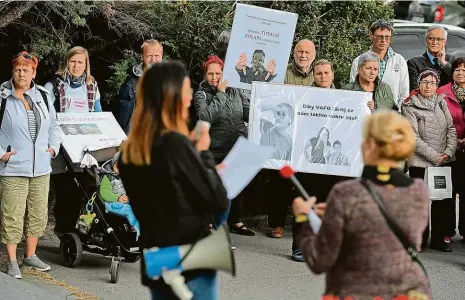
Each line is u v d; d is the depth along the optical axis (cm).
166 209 412
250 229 945
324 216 389
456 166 895
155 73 421
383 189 389
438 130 857
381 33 912
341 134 822
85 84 823
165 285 418
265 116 824
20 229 727
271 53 873
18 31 936
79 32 970
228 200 420
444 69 960
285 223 983
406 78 926
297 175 842
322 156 823
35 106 729
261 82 827
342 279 390
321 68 836
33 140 728
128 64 956
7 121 718
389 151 393
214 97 855
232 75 867
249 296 707
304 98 823
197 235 416
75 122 793
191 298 418
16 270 723
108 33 990
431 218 888
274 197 902
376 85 847
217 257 412
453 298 726
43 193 744
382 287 384
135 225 715
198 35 975
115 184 742
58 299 664
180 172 408
